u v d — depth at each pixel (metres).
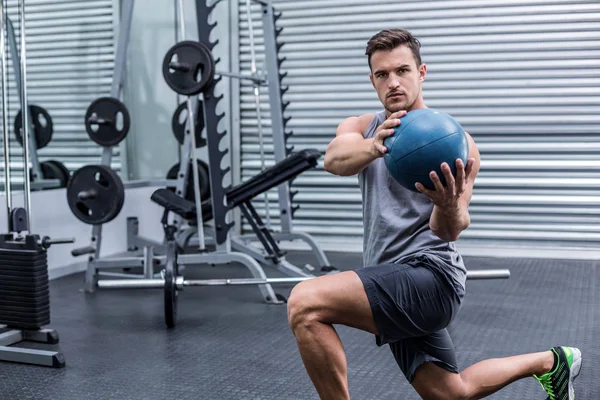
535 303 3.58
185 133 4.39
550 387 1.94
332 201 5.29
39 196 4.38
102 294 4.01
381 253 1.72
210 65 3.59
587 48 4.73
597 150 4.77
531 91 4.86
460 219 1.52
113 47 5.32
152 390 2.42
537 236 4.92
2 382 2.51
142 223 5.32
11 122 4.36
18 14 4.36
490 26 4.89
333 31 5.21
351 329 3.16
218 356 2.81
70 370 2.65
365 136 1.77
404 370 1.78
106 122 4.15
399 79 1.61
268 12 4.34
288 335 3.10
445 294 1.63
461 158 1.43
